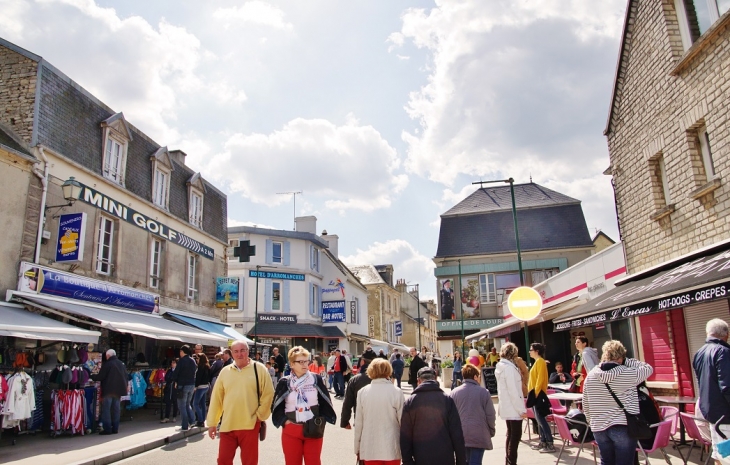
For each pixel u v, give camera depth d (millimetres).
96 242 14812
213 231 23062
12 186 12109
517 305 12062
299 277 35312
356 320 42781
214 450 9727
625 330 12836
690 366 10008
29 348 12078
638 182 11586
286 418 5867
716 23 8398
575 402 9672
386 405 5332
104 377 11180
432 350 76312
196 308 21125
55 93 13750
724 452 4801
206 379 12398
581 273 16203
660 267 10320
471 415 6148
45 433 11109
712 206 8977
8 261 11836
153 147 18641
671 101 10109
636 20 11336
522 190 39812
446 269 37156
